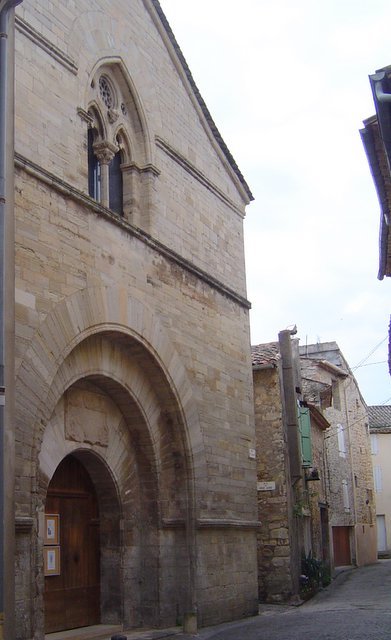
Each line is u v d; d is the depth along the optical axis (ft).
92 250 41.81
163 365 47.62
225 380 56.49
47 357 37.01
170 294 49.83
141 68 50.90
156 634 43.57
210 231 57.98
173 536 48.47
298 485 75.97
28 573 33.47
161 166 51.80
